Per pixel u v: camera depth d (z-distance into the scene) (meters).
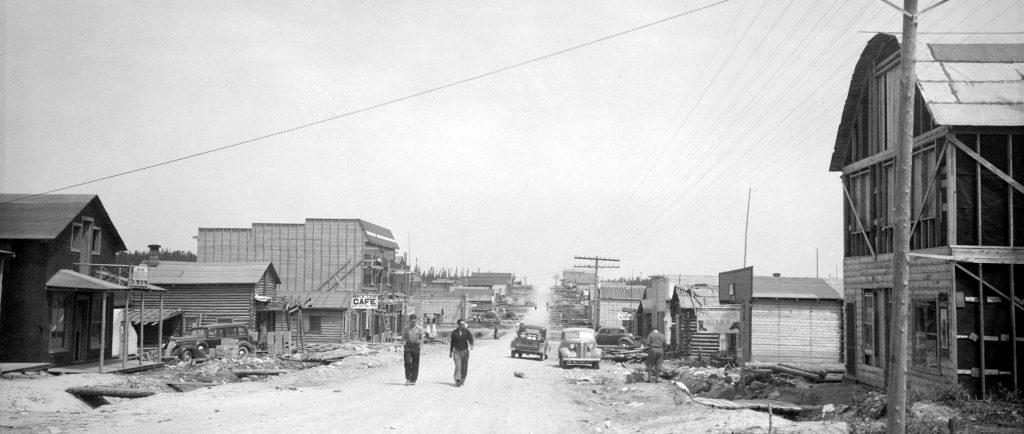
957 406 16.52
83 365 29.45
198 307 53.12
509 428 15.02
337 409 17.09
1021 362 17.73
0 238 26.97
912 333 20.55
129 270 29.17
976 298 18.08
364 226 72.12
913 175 20.70
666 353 48.50
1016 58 20.11
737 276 27.38
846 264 25.88
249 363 33.84
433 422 15.33
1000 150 18.34
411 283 97.62
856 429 13.70
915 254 18.66
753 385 24.98
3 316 26.89
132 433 12.98
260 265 55.47
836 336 38.09
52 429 13.41
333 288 69.12
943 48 20.47
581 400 22.27
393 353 51.09
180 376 27.16
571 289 157.38
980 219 18.20
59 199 30.33
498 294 174.50
